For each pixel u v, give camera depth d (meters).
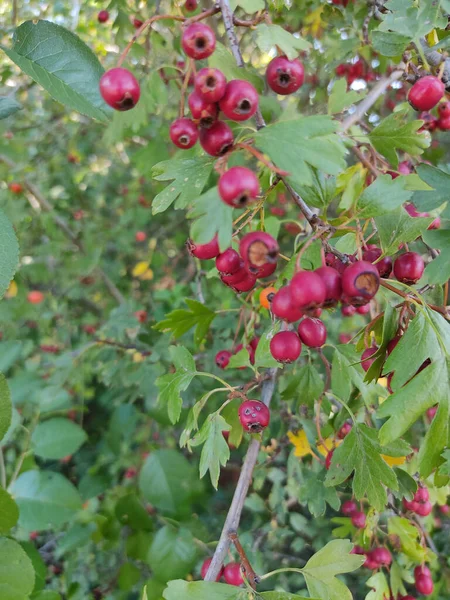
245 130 0.16
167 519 0.24
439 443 0.13
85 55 0.13
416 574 0.24
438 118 0.23
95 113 0.13
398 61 0.21
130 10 0.35
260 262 0.12
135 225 0.54
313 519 0.34
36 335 0.50
